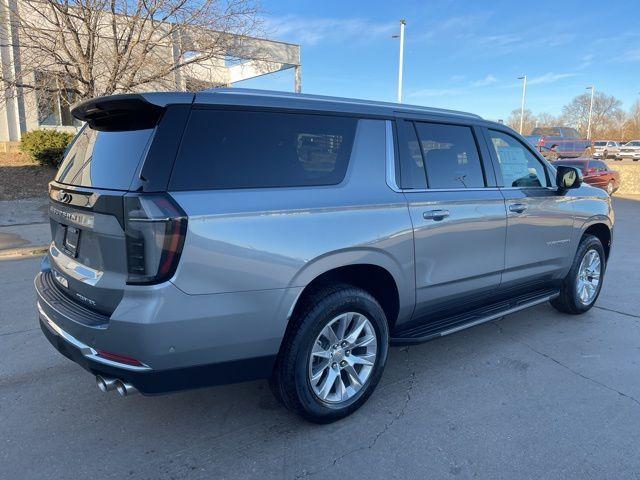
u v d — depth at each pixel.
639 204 19.25
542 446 2.99
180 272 2.52
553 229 4.66
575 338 4.70
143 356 2.53
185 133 2.66
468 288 3.96
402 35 22.25
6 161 16.91
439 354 4.33
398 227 3.34
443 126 3.89
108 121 3.03
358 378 3.31
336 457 2.89
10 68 14.26
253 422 3.26
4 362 4.16
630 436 3.09
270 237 2.78
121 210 2.53
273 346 2.87
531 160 4.64
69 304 2.93
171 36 13.38
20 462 2.84
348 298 3.12
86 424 3.25
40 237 9.95
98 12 12.17
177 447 2.99
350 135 3.29
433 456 2.89
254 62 20.22
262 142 2.90
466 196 3.86
